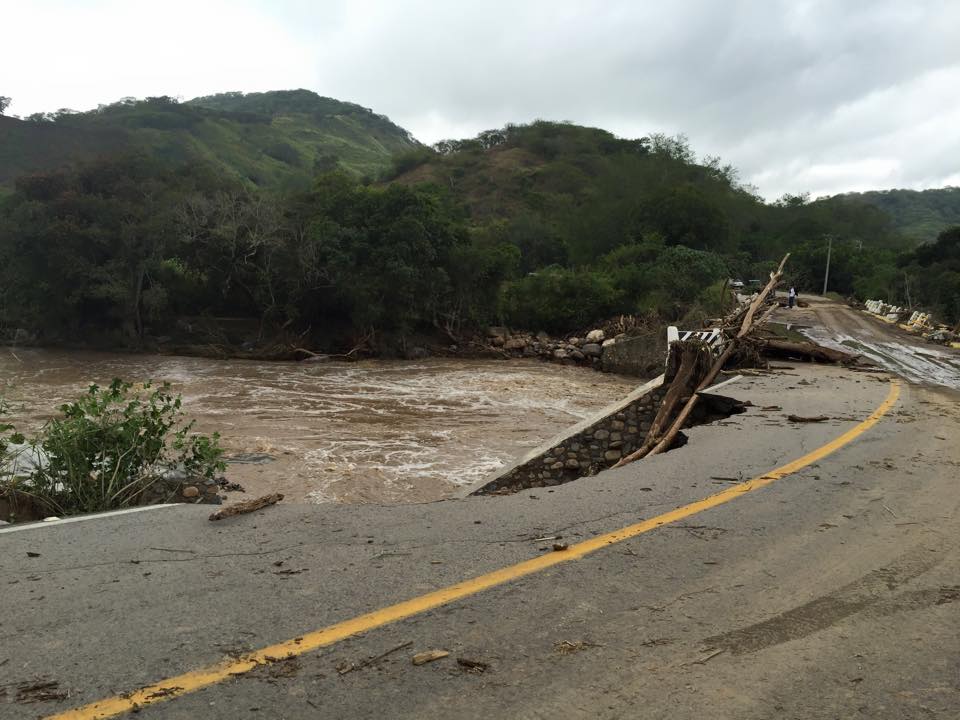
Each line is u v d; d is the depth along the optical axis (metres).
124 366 32.09
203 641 2.90
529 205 106.62
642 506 5.22
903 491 5.77
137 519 4.91
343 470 13.17
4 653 2.79
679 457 7.16
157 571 3.78
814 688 2.62
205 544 4.28
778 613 3.30
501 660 2.77
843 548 4.28
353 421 19.36
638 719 2.38
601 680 2.64
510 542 4.30
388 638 2.95
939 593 3.58
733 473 6.38
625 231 66.12
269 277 39.59
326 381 28.66
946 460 7.04
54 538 4.43
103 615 3.17
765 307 24.19
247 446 15.09
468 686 2.57
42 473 6.55
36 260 39.28
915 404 11.12
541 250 72.88
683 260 48.22
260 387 26.25
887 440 8.06
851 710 2.46
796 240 85.88
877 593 3.57
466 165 141.12
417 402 23.38
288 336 39.91
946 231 65.25
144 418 7.27
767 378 14.07
